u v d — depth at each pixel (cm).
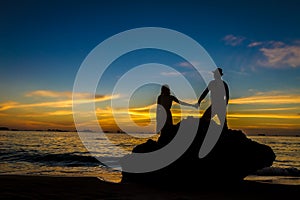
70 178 1034
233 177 954
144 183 982
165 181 946
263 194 848
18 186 837
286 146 4694
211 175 931
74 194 765
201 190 914
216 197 796
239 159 944
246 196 820
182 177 933
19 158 2438
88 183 938
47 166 2039
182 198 759
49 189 813
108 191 823
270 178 1570
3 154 2678
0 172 1644
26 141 4916
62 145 4069
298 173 1748
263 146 986
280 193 864
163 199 739
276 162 2573
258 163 962
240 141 970
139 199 732
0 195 720
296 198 804
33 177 1022
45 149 3338
